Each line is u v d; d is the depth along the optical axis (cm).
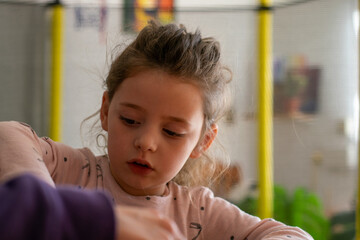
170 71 65
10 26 175
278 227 68
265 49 169
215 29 171
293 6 169
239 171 163
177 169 66
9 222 27
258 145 165
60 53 175
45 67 176
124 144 64
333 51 166
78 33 177
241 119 165
